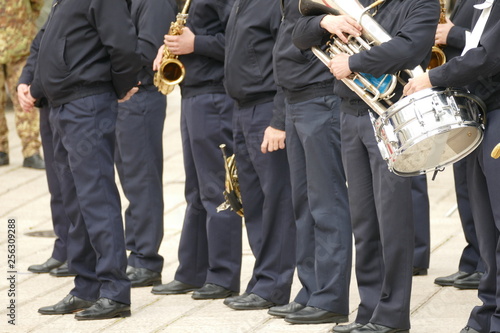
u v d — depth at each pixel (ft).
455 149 50.75
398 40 50.85
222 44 66.90
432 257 78.79
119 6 62.03
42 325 62.13
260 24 62.34
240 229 68.33
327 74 58.44
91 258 65.26
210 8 67.26
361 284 57.62
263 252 64.90
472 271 69.31
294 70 58.85
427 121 48.55
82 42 62.23
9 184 107.86
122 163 74.28
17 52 111.04
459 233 85.97
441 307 64.03
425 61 54.08
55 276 75.61
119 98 64.64
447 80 49.32
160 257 73.92
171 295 70.08
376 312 55.72
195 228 70.18
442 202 96.58
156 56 71.20
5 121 115.03
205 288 68.39
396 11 53.01
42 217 95.66
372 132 53.93
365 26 52.47
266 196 63.82
